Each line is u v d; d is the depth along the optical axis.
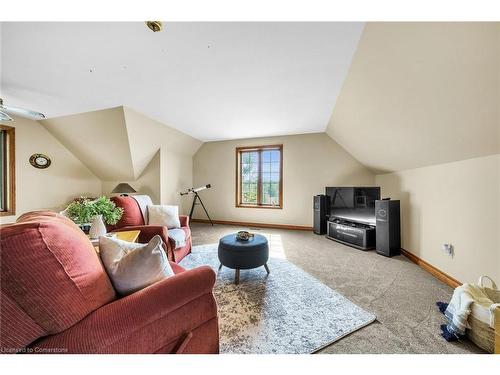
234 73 2.16
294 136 4.67
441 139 1.95
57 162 3.95
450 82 1.41
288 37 1.63
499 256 1.60
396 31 1.39
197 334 1.02
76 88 2.45
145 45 1.71
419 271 2.42
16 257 0.63
